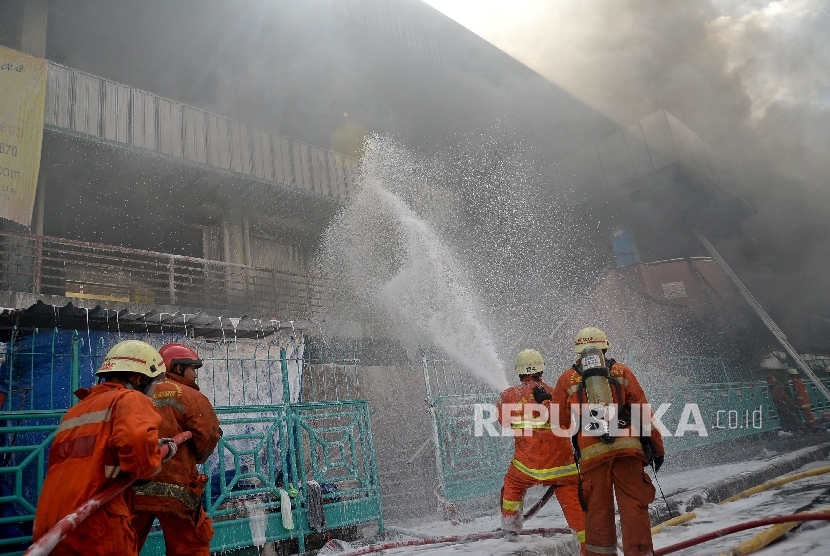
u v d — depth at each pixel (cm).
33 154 942
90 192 1221
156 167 1170
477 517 651
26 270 977
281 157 1362
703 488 623
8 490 413
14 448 392
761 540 360
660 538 438
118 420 224
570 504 367
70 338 556
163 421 296
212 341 628
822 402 1719
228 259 1373
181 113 1197
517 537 398
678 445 1134
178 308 998
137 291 1366
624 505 305
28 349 535
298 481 528
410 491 815
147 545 428
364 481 574
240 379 630
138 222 1342
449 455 715
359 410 595
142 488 280
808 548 338
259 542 483
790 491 598
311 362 857
